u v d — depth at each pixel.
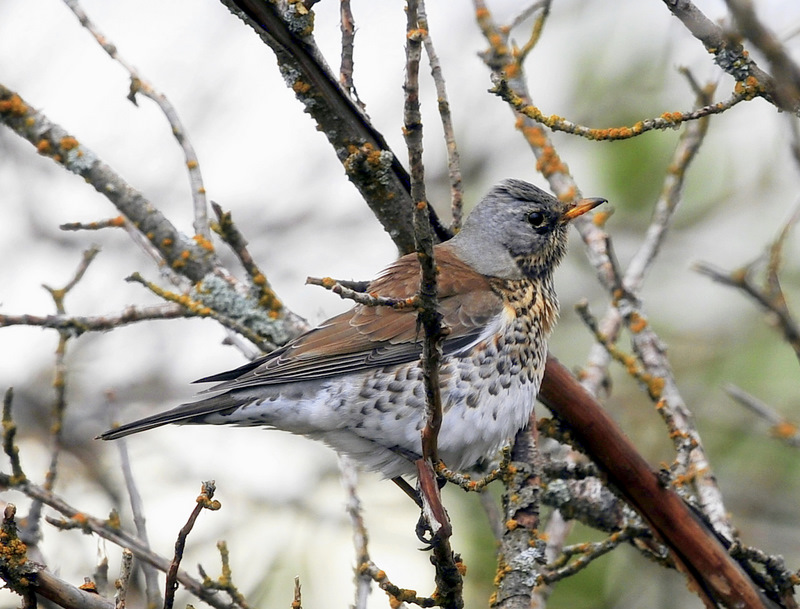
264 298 11.45
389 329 10.62
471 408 10.56
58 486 14.44
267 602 13.41
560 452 12.41
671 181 11.74
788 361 13.65
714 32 7.76
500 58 11.19
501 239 11.61
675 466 9.82
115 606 7.31
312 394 10.58
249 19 9.42
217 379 10.90
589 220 11.93
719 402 13.70
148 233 11.39
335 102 9.89
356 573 9.63
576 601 12.91
